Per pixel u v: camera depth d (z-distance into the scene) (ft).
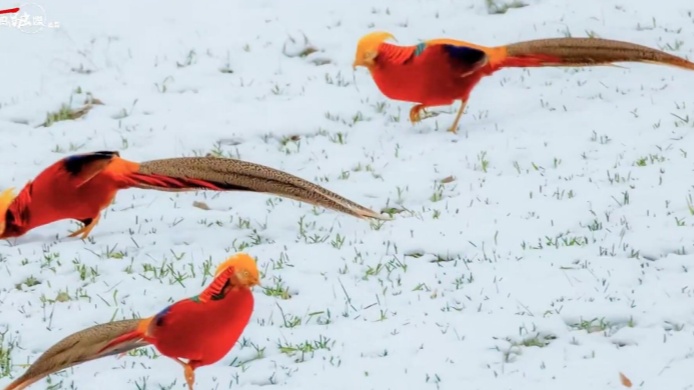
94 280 41.01
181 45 61.67
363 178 48.78
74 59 60.13
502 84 57.21
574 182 47.01
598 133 51.44
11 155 51.37
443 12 64.28
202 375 34.88
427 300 38.91
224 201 47.29
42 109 55.62
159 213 46.29
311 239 43.78
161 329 31.91
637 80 56.75
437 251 42.22
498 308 38.01
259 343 36.58
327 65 59.98
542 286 39.17
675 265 40.24
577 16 63.16
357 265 41.42
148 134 53.42
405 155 50.75
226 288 31.99
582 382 33.81
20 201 42.96
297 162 50.70
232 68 59.67
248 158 51.11
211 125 54.08
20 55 60.49
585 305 37.76
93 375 35.04
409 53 50.55
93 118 55.01
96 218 43.70
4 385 34.68
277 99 56.49
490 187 47.21
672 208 44.27
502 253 41.75
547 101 55.16
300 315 38.29
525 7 64.49
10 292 40.42
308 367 35.12
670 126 51.44
